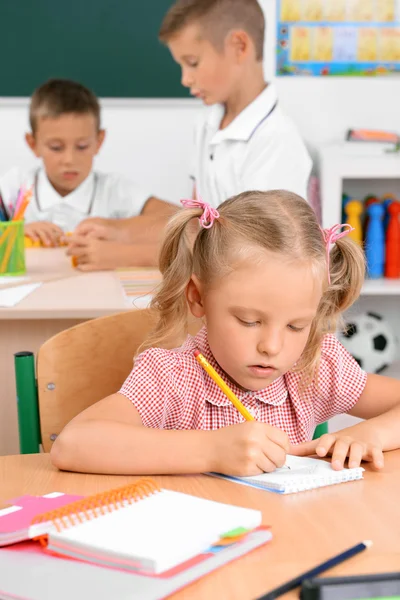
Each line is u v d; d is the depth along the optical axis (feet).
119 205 10.26
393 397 3.81
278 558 2.05
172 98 10.46
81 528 2.08
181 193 10.68
